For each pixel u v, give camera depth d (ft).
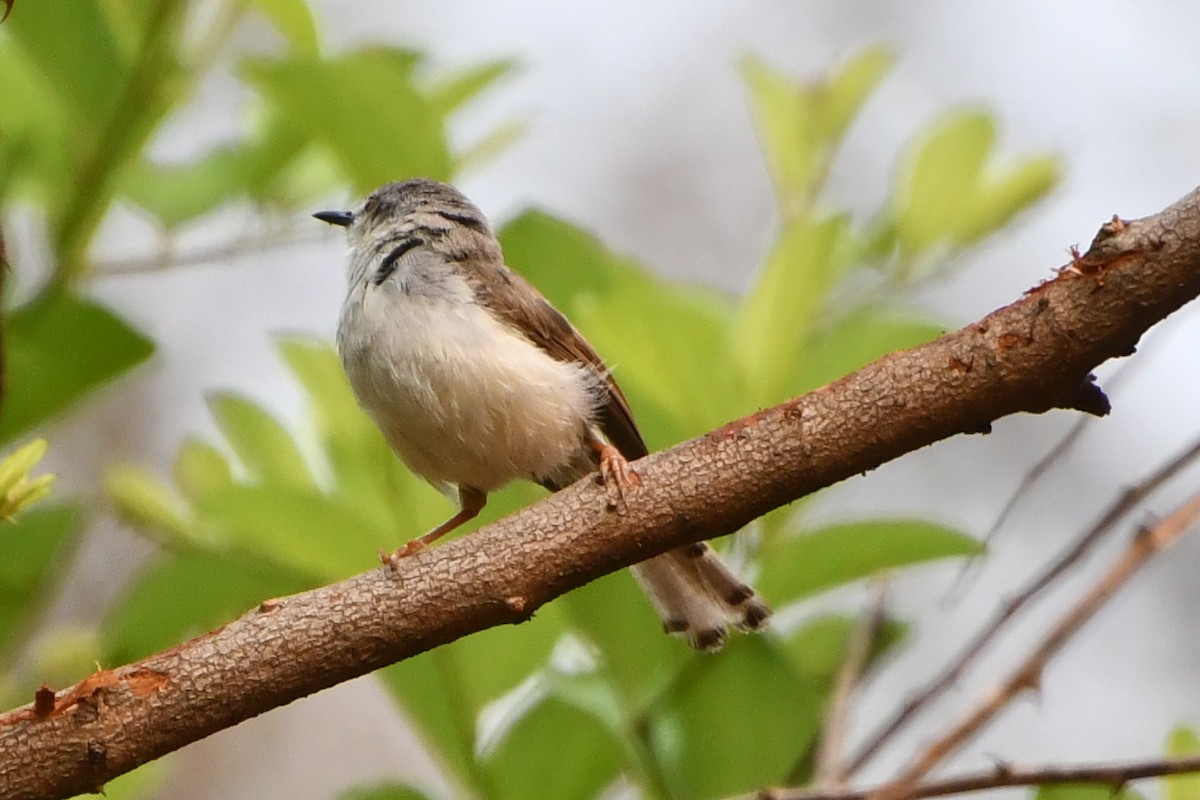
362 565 28.60
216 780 59.21
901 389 22.53
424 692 27.84
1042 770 24.53
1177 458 26.78
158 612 28.89
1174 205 21.63
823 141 34.53
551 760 27.30
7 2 21.18
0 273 24.90
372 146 31.12
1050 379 22.08
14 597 28.89
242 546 29.01
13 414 28.78
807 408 22.91
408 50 34.71
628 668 27.73
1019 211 33.73
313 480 32.65
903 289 33.45
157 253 33.81
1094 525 27.20
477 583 23.04
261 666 22.43
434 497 34.27
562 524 23.32
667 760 27.17
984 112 33.96
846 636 31.63
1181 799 27.84
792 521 29.01
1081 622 25.80
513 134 35.70
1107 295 21.57
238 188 34.14
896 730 27.22
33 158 30.58
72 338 28.68
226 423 32.32
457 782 27.58
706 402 28.50
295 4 31.78
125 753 22.08
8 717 22.09
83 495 35.86
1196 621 61.11
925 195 33.68
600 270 31.37
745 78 34.37
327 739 60.95
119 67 30.76
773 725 27.40
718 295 33.37
